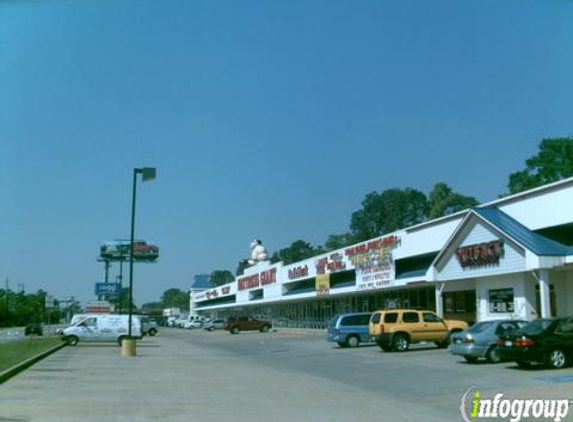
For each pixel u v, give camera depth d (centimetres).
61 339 4188
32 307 9644
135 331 4500
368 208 11712
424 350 3045
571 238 2845
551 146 7150
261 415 1266
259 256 9525
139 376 2086
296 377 2053
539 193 2948
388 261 4366
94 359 2878
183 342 4853
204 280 14388
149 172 3069
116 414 1277
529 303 2958
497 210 3206
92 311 7356
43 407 1373
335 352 3195
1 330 7606
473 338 2306
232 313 11044
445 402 1443
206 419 1218
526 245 2769
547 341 2022
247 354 3303
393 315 3077
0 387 1752
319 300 6562
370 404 1421
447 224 3678
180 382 1902
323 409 1346
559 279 2973
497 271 2986
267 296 7581
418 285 4091
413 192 11319
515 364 2239
